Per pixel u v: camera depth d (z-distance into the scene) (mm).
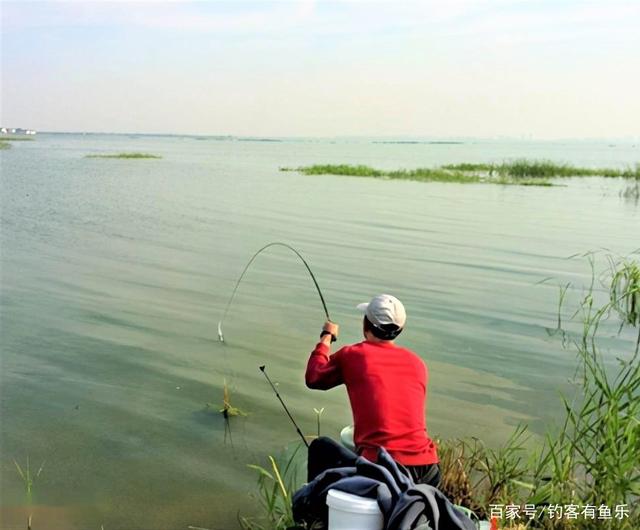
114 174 34969
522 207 22234
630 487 4301
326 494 3574
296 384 6793
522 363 7391
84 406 6262
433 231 16438
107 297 9859
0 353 7543
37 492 4898
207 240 14617
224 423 5945
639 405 5234
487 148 157000
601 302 9891
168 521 4566
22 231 15531
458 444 5488
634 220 19250
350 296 10039
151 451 5469
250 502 4789
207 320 8797
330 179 33500
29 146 81938
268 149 108750
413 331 8414
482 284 10875
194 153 75688
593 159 76938
